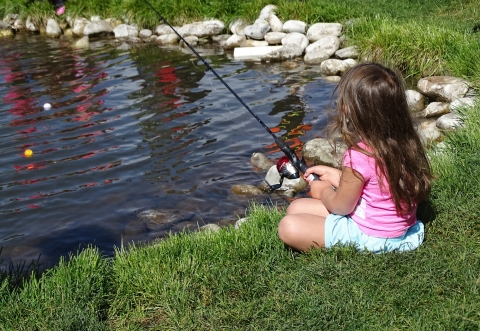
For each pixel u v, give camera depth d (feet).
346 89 10.46
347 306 9.87
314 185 11.73
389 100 10.24
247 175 19.24
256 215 13.67
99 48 36.42
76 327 9.88
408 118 10.53
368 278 10.44
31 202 17.84
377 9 34.24
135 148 21.40
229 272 11.19
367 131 10.36
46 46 37.78
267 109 24.66
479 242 11.42
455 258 10.87
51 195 18.24
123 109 25.25
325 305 9.89
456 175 14.07
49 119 24.36
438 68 25.61
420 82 24.32
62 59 34.06
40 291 10.89
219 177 19.17
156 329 10.07
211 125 23.24
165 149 21.26
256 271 11.19
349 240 11.17
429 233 11.82
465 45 25.38
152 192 18.31
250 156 20.57
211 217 16.80
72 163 20.33
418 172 10.62
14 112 25.29
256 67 30.89
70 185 18.84
